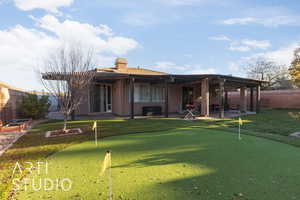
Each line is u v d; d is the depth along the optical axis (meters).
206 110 11.48
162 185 2.46
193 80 12.44
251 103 15.91
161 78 11.00
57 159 3.59
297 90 18.20
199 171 2.92
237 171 2.92
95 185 2.47
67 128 7.37
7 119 8.73
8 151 4.22
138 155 3.76
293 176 2.73
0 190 2.38
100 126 7.70
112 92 13.96
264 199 2.12
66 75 6.46
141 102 13.09
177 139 5.21
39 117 10.87
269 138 5.32
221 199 2.11
